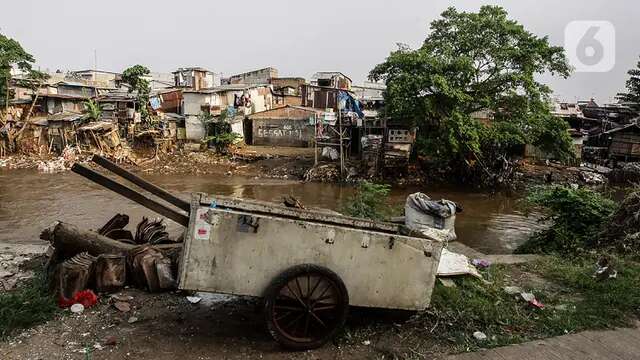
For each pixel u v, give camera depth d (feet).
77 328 14.79
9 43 111.14
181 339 14.49
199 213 13.19
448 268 20.45
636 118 134.92
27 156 105.50
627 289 19.98
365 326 16.21
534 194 33.94
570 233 29.07
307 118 122.52
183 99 123.03
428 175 93.66
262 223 13.65
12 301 15.64
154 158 107.55
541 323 17.07
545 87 87.81
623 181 100.63
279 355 13.91
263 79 168.66
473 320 16.90
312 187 84.48
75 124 112.06
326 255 14.40
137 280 18.38
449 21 89.40
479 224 59.26
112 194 67.00
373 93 167.12
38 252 23.62
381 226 17.60
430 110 78.59
